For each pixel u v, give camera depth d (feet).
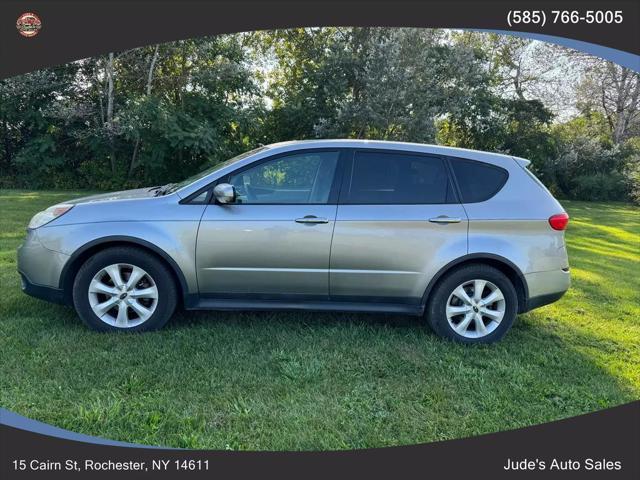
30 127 51.96
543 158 69.36
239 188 12.90
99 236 12.48
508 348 13.00
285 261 12.73
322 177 12.98
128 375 10.77
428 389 10.68
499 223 12.86
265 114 56.85
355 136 52.90
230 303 13.14
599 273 21.91
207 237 12.61
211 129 49.49
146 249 12.77
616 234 35.81
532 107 70.13
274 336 13.03
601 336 14.07
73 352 11.67
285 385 10.66
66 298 12.87
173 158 52.26
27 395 9.93
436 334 13.41
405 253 12.76
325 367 11.47
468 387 10.85
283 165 13.00
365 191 12.92
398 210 12.76
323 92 55.31
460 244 12.80
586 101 75.61
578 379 11.43
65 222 12.66
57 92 51.67
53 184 53.57
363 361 11.83
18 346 11.81
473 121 66.08
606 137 75.51
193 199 12.82
